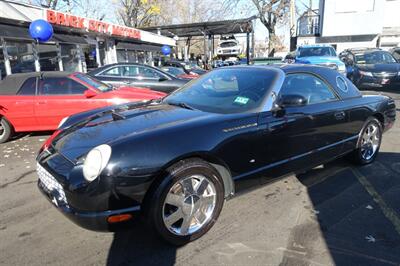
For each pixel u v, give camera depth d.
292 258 2.59
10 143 6.23
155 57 25.92
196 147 2.67
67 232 3.01
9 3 10.54
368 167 4.54
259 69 3.71
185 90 4.00
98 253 2.69
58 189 2.58
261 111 3.17
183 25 24.81
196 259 2.59
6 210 3.46
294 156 3.51
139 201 2.48
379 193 3.73
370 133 4.58
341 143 4.07
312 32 31.50
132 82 9.23
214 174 2.82
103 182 2.36
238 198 3.62
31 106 6.23
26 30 11.48
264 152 3.19
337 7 27.41
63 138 3.00
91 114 3.82
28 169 4.78
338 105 3.95
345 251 2.68
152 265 2.54
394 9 27.64
